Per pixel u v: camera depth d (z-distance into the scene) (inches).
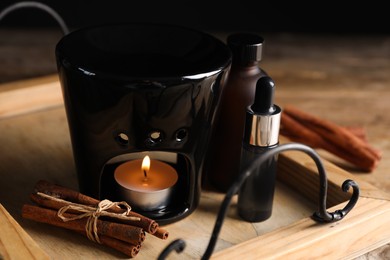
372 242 20.1
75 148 20.0
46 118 25.5
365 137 26.3
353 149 24.5
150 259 19.0
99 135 19.0
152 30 20.3
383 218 20.0
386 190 23.7
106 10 42.6
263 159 16.2
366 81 33.5
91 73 18.1
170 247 16.3
